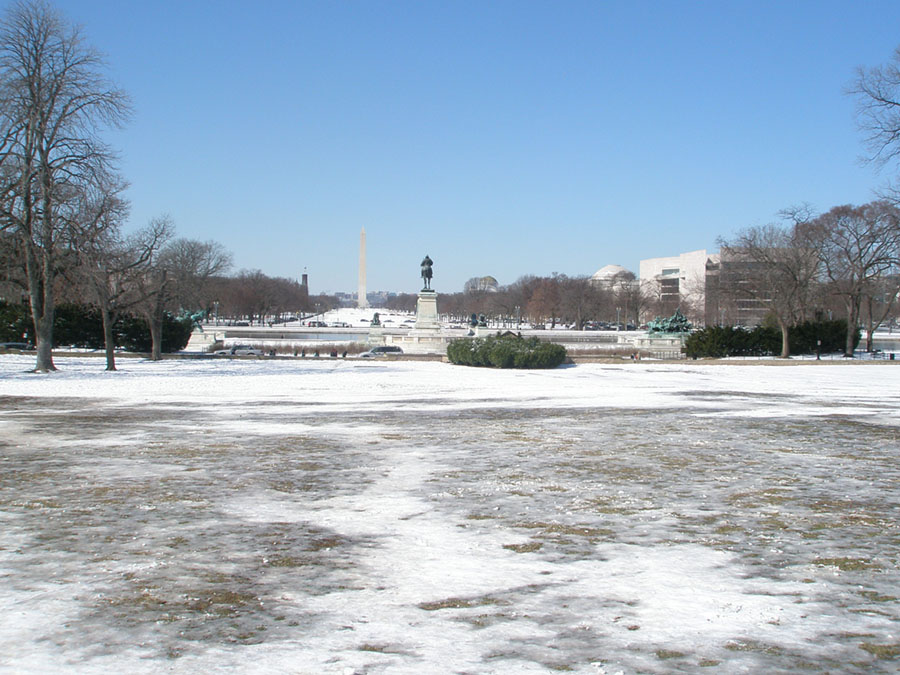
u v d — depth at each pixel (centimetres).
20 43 4459
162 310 6906
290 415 2597
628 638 686
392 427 2256
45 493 1308
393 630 706
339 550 967
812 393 3600
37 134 4494
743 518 1134
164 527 1082
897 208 5728
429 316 10175
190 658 645
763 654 651
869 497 1280
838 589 816
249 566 901
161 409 2800
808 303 8100
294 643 677
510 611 754
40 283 5266
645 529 1070
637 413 2652
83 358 6944
